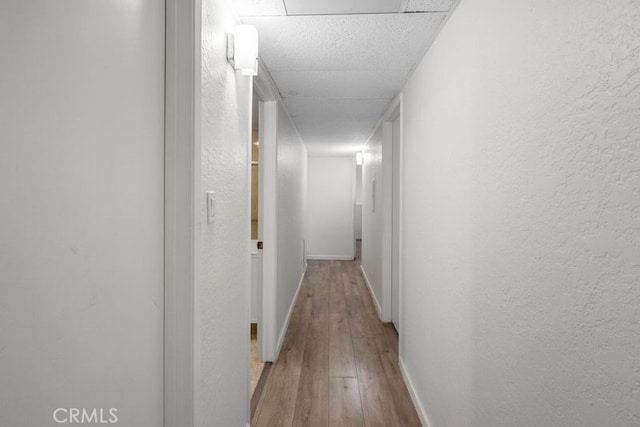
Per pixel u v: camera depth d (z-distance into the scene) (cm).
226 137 135
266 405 203
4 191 51
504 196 100
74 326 65
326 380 232
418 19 147
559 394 76
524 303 90
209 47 115
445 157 150
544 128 80
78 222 66
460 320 134
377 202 384
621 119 59
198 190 105
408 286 226
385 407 203
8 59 51
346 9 141
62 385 62
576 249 70
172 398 104
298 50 179
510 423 97
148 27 92
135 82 86
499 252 103
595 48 64
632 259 57
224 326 137
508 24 97
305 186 545
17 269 53
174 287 103
